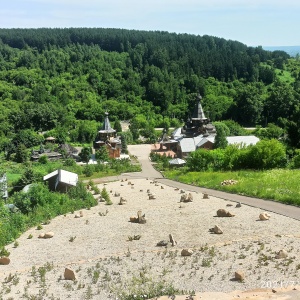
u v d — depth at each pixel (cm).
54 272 2244
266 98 18762
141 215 3353
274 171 5128
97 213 3819
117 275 2091
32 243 2958
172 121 18512
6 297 1922
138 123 17075
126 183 6306
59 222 3575
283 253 2141
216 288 1803
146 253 2427
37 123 18388
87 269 2231
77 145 14850
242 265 2072
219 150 6762
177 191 4838
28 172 6794
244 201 3766
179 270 2081
